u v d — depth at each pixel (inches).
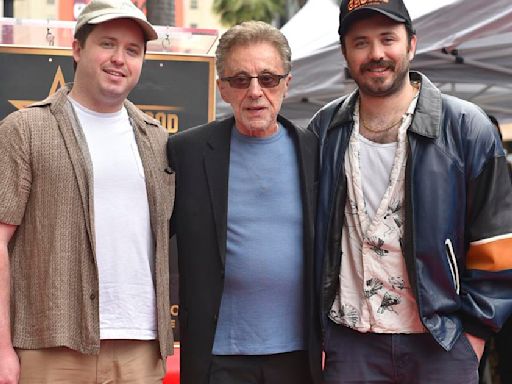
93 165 117.5
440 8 214.4
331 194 129.8
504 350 165.2
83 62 118.6
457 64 237.0
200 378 122.9
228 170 125.6
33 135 114.9
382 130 130.3
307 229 125.0
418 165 127.0
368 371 130.3
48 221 114.4
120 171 118.8
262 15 690.8
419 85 134.3
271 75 123.3
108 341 117.6
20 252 116.1
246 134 127.3
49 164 114.4
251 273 122.8
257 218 124.3
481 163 127.2
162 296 120.9
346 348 131.0
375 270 128.0
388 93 128.3
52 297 113.3
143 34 121.6
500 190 128.0
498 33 218.1
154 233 121.0
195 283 124.3
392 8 126.5
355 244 129.8
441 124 128.4
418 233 126.1
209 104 172.9
